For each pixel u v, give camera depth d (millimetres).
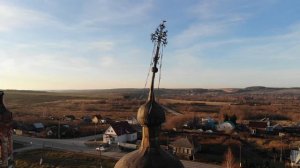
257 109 168625
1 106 17609
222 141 88062
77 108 171500
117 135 89188
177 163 9062
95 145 85000
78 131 101938
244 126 110250
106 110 162125
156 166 8688
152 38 8977
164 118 9008
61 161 68062
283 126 116062
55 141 89188
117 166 8984
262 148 82938
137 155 8930
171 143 82875
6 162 17531
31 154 72812
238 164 68938
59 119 127250
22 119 120688
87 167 64438
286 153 78875
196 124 112312
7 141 17672
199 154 77688
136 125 116188
